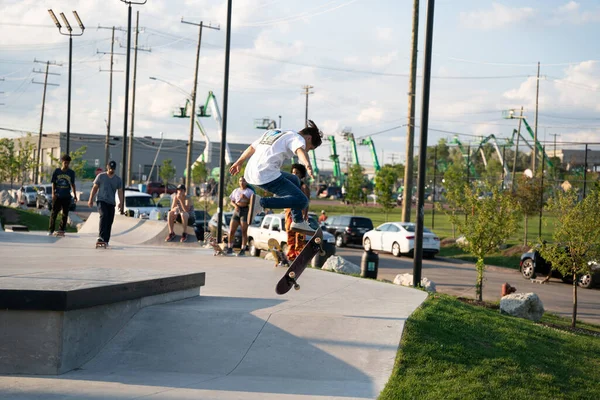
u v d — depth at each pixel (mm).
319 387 5844
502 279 23172
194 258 13398
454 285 20438
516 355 7727
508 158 125125
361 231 34031
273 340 6824
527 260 23500
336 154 114375
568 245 14562
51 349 5820
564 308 17234
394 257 29797
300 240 11312
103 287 6277
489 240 16109
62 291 5762
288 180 6355
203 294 8875
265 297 8773
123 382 5691
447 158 157125
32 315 5832
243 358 6480
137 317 7078
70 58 38469
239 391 5582
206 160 89625
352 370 6312
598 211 14234
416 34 29875
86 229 21406
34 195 53031
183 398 5281
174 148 129750
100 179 14586
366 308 8211
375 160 107312
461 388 6129
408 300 9156
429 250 29312
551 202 15484
